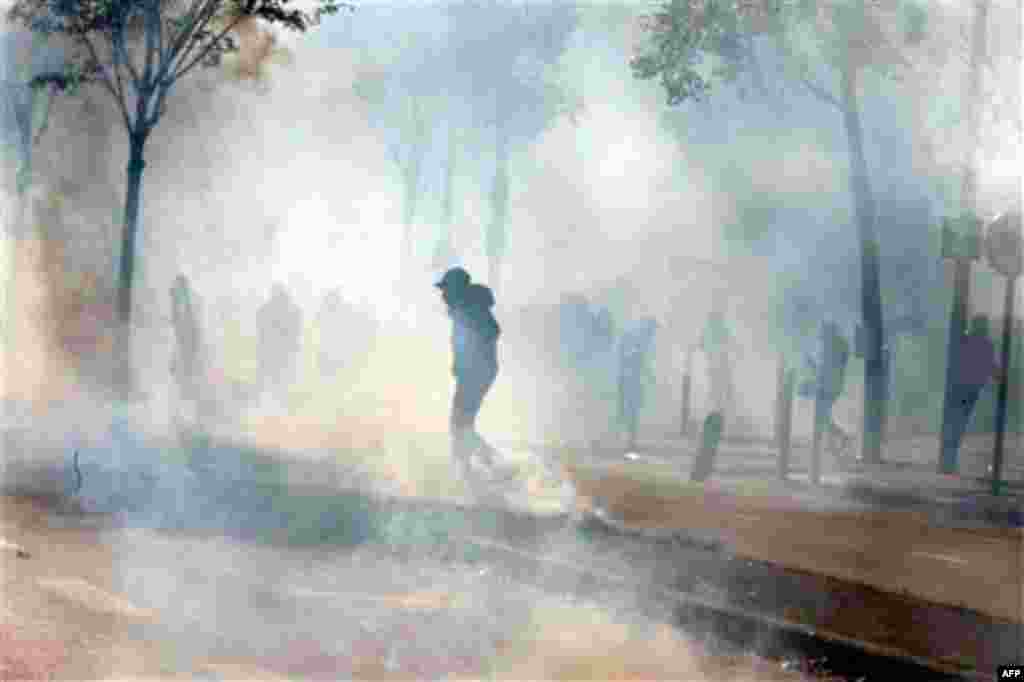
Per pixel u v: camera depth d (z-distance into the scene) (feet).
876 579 36.47
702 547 39.96
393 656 28.58
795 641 30.22
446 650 29.27
